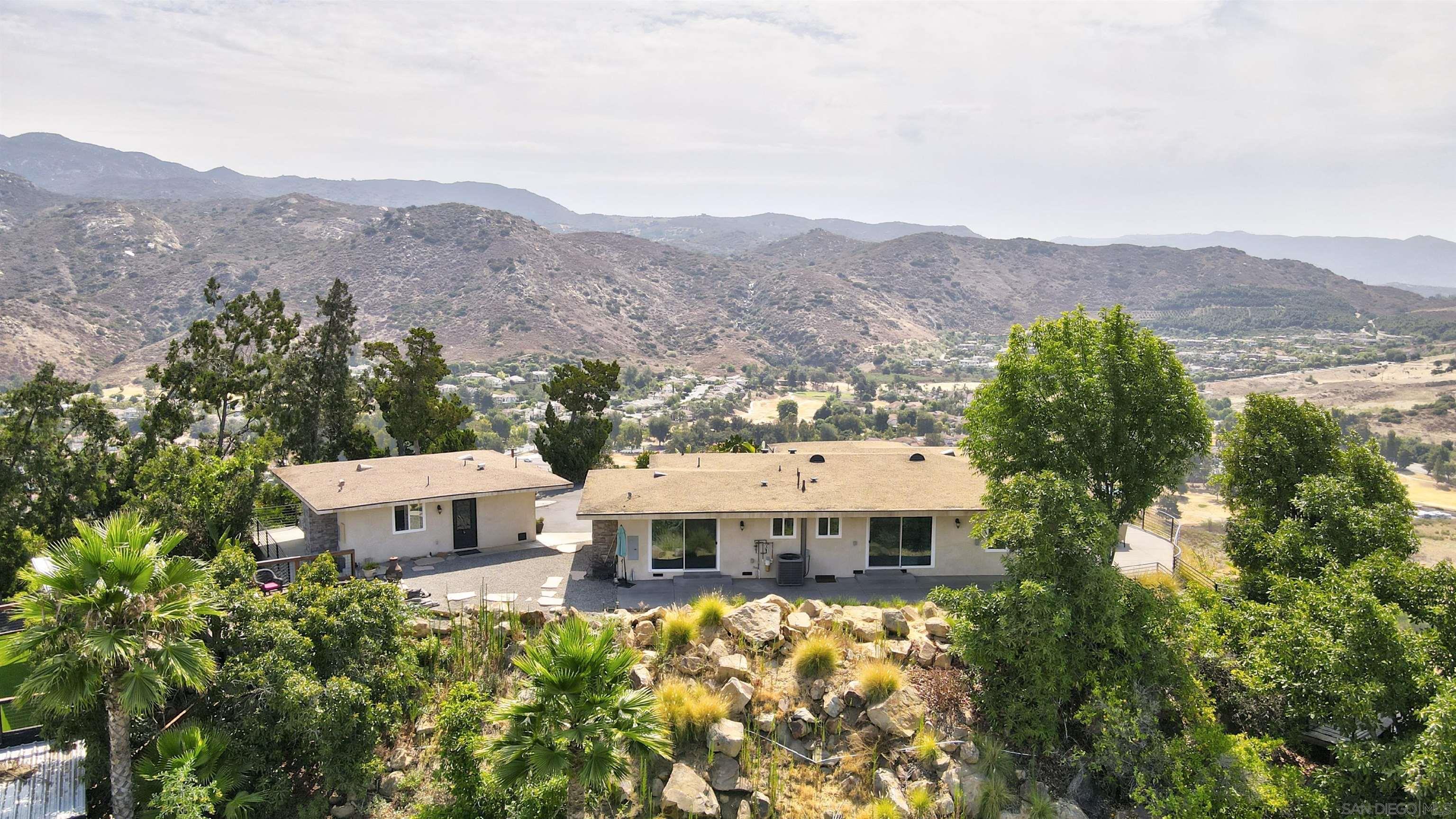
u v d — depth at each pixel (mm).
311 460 41125
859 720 14297
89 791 12250
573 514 33188
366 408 45438
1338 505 15266
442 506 25109
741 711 14258
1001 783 12914
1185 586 21562
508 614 16688
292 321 42188
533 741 10195
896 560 23188
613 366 42812
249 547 24750
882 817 12516
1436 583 12742
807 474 24578
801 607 17594
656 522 22344
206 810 11039
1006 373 16891
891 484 23938
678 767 13195
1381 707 11562
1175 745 12242
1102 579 13062
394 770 13227
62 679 10383
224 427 41438
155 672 10781
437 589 21281
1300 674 12297
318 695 11867
